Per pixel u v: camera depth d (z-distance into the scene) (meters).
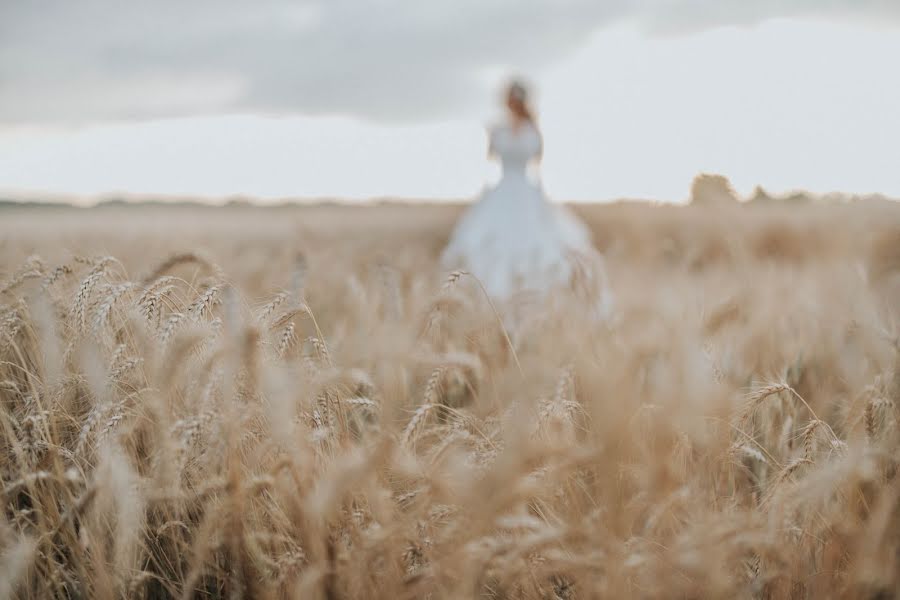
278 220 21.89
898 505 2.08
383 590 1.96
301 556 2.07
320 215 27.22
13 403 2.75
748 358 3.62
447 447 2.11
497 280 6.34
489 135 7.31
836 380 3.46
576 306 3.88
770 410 3.05
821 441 2.52
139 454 2.53
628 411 2.12
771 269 5.16
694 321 3.15
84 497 1.97
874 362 3.11
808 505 2.21
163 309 2.61
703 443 2.30
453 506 2.09
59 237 5.30
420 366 3.02
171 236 9.44
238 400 2.30
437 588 1.97
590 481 2.48
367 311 3.91
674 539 2.09
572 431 2.36
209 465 2.23
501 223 6.92
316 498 1.87
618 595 1.83
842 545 2.14
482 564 1.82
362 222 21.70
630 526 2.04
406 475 2.12
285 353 2.56
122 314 2.66
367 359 2.96
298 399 2.21
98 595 1.96
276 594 2.04
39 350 2.74
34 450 2.29
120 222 12.80
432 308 3.05
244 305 2.58
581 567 1.92
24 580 1.99
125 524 1.95
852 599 1.99
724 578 1.88
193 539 2.26
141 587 2.11
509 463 1.85
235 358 2.07
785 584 2.04
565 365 2.68
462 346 3.31
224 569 2.28
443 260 6.32
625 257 7.89
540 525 1.91
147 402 2.20
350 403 2.57
